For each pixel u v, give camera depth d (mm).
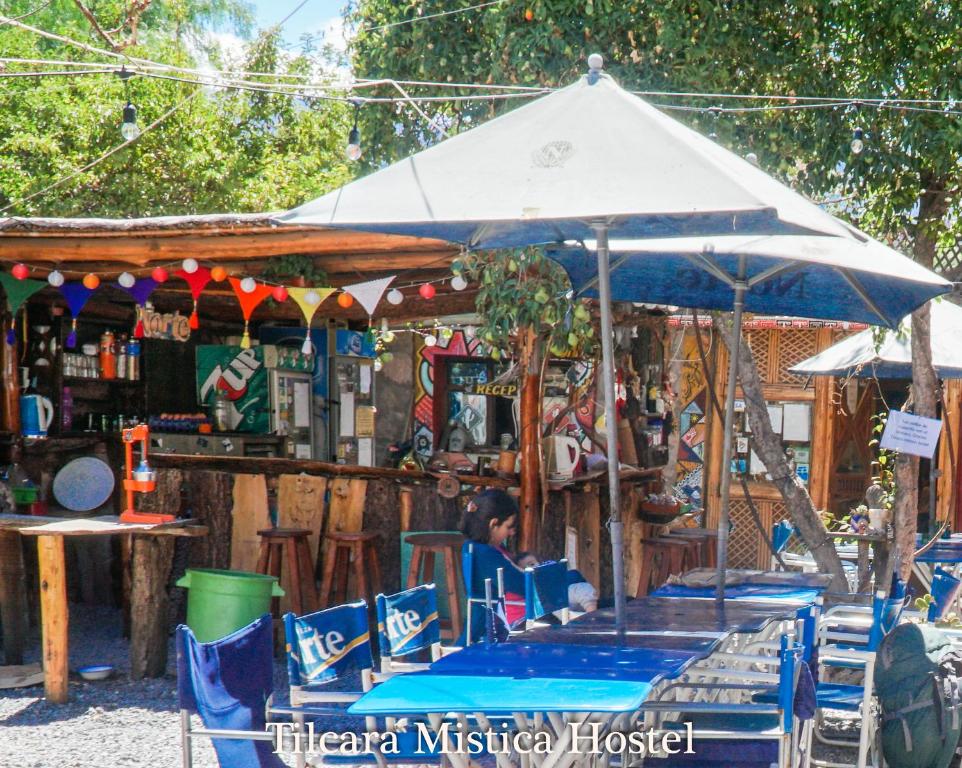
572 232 5215
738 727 4590
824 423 13203
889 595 5664
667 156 4125
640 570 9438
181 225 7918
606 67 8383
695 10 8453
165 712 6773
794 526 8375
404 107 9172
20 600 7855
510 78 8703
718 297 6820
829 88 8516
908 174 8109
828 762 5984
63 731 6371
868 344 9766
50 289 9797
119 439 10305
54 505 9797
